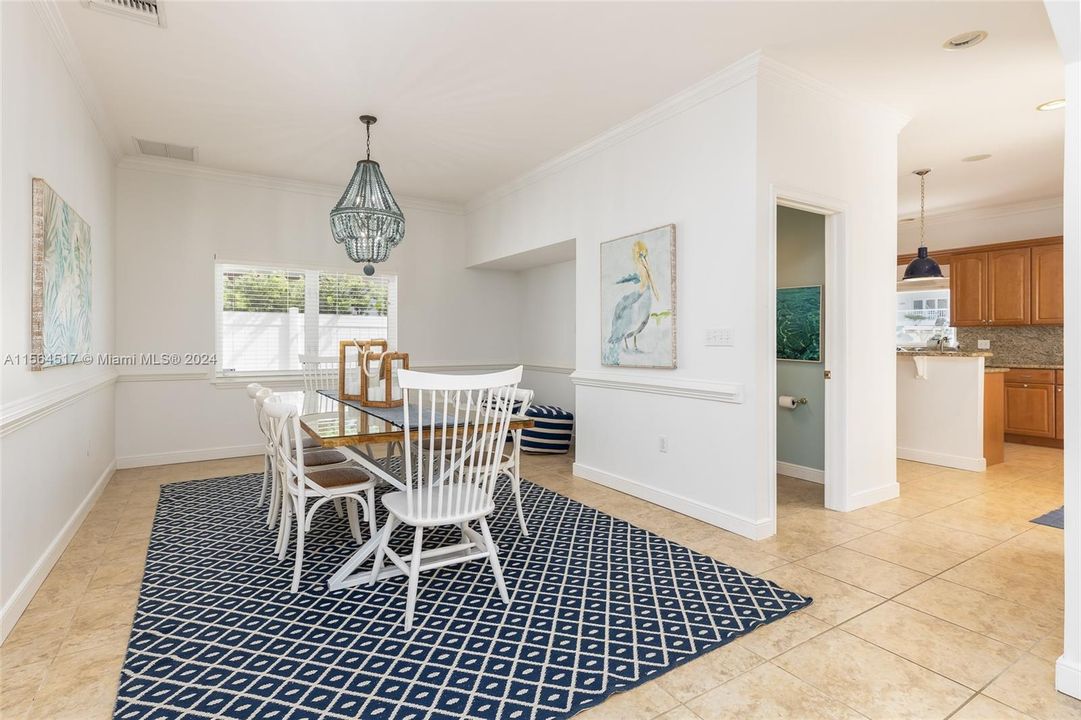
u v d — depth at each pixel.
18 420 2.12
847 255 3.52
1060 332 6.07
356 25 2.70
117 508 3.58
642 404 3.83
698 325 3.39
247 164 4.83
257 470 4.64
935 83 3.34
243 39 2.82
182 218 4.88
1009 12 2.60
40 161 2.49
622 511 3.56
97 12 2.59
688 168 3.45
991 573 2.62
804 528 3.24
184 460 4.93
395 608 2.27
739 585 2.48
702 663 1.89
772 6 2.55
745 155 3.09
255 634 2.06
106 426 4.17
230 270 5.16
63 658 1.91
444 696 1.71
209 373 5.01
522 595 2.39
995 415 4.89
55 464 2.73
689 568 2.67
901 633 2.09
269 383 5.28
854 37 2.82
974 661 1.91
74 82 3.08
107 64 3.06
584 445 4.43
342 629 2.10
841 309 3.53
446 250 6.24
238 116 3.77
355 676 1.81
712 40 2.85
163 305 4.81
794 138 3.22
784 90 3.17
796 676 1.82
